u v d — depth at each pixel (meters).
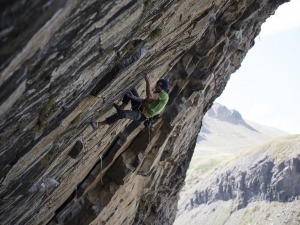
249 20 32.03
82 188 22.45
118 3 9.68
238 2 24.97
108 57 11.91
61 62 9.48
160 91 14.70
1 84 7.55
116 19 10.31
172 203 47.03
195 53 24.80
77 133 15.50
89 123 15.92
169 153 32.03
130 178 26.28
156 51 16.80
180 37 18.98
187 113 30.61
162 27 14.91
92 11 8.91
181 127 30.91
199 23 19.47
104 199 23.80
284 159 198.88
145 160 26.78
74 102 12.34
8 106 8.48
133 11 10.88
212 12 20.77
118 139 22.52
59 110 11.79
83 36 9.44
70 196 22.48
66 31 8.57
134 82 17.30
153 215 40.56
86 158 19.31
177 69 24.97
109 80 13.54
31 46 7.53
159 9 13.00
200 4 17.53
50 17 7.39
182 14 16.27
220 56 26.98
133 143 24.59
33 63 8.34
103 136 19.33
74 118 13.86
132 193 29.14
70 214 23.03
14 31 6.76
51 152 14.35
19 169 12.84
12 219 16.50
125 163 24.05
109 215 26.72
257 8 27.50
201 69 26.05
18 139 10.95
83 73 11.16
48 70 9.22
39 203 17.50
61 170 17.11
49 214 20.92
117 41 11.57
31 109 10.03
